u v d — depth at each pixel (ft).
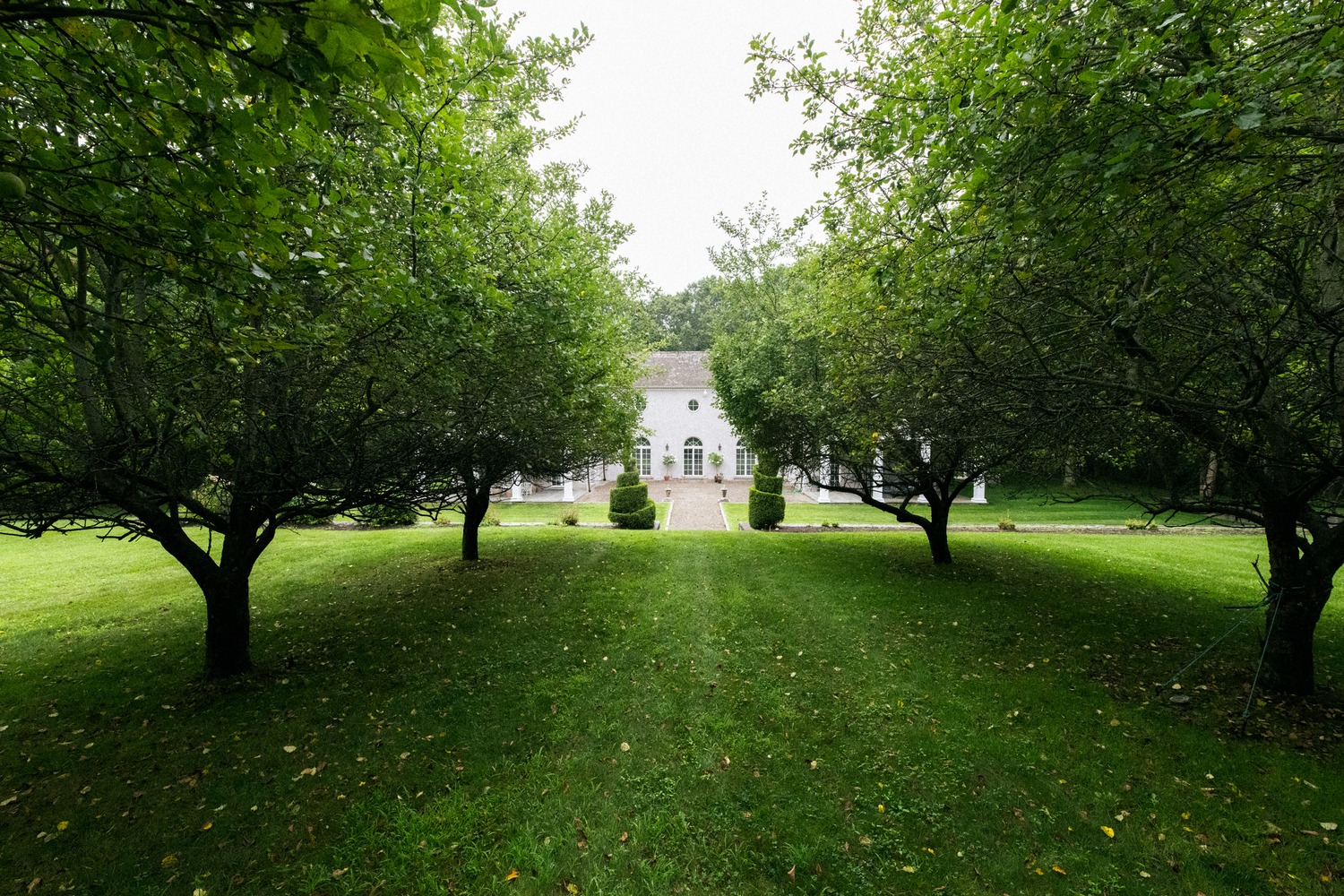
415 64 5.45
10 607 27.94
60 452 14.48
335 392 17.21
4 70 6.74
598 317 26.02
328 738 15.65
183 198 7.89
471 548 36.70
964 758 14.47
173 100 6.90
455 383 16.53
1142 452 21.91
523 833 12.12
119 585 32.09
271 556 38.70
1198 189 10.16
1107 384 13.06
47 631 24.35
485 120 21.36
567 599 27.99
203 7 5.19
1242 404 12.01
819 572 32.73
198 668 20.25
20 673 20.04
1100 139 9.10
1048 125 10.07
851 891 10.71
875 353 20.48
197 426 12.64
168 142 8.20
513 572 33.58
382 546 41.91
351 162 14.17
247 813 12.70
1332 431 16.16
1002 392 16.49
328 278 10.34
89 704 17.62
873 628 23.62
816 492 78.64
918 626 23.77
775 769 14.28
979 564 34.60
